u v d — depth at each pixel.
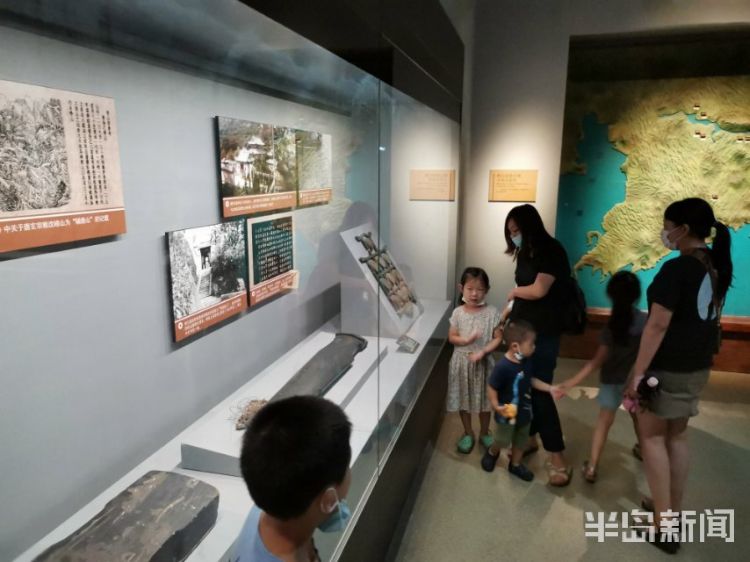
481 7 3.77
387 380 2.36
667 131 3.98
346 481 0.85
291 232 2.14
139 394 1.44
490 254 4.16
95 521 1.16
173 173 1.47
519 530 2.34
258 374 2.01
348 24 1.44
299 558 0.83
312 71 1.70
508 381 2.54
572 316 2.59
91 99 1.14
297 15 1.16
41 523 1.18
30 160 1.01
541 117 3.85
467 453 2.98
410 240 2.95
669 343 1.99
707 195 4.00
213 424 1.58
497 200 4.04
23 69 0.98
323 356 2.11
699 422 3.41
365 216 2.48
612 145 4.11
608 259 4.30
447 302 3.67
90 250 1.23
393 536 2.25
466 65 3.61
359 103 2.20
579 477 2.76
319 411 0.82
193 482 1.31
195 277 1.58
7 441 1.08
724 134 3.89
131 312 1.38
